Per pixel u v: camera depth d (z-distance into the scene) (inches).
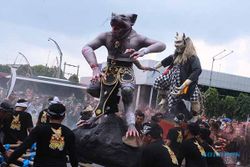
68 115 722.2
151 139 224.2
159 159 215.8
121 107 281.6
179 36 309.3
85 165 271.0
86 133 261.6
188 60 306.8
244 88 2245.3
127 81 260.2
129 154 253.1
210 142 277.9
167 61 320.5
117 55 263.9
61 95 1010.7
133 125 258.5
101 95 267.6
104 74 266.8
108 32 267.3
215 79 2186.3
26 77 974.4
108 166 256.2
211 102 1631.4
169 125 305.7
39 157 204.2
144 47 267.4
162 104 327.6
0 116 323.3
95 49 267.7
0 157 264.5
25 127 343.3
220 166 268.5
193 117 315.0
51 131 204.4
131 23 263.6
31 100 743.1
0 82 983.6
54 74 1493.6
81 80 1369.3
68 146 208.8
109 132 259.6
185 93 300.5
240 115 1696.6
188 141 253.0
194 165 249.0
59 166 203.3
